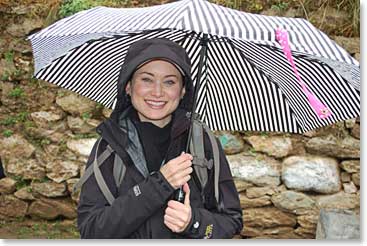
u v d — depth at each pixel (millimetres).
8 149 5082
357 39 4668
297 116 2508
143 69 2016
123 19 1973
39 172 5051
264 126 2574
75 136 5004
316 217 4715
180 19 1825
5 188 5078
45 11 4973
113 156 2010
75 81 2449
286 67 2275
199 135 2070
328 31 4711
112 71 2453
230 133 4789
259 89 2473
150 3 4898
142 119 2094
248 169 4773
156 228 1978
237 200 2143
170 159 2045
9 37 5078
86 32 1914
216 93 2537
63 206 5023
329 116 2389
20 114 5090
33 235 4883
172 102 2041
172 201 1940
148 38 2211
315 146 4738
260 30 1792
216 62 2422
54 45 2271
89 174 2008
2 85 5113
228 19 1864
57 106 5039
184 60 2027
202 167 2047
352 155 4711
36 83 5070
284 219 4770
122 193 1966
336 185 4730
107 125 2021
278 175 4770
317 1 4711
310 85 2301
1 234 4891
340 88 2244
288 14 4746
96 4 4852
